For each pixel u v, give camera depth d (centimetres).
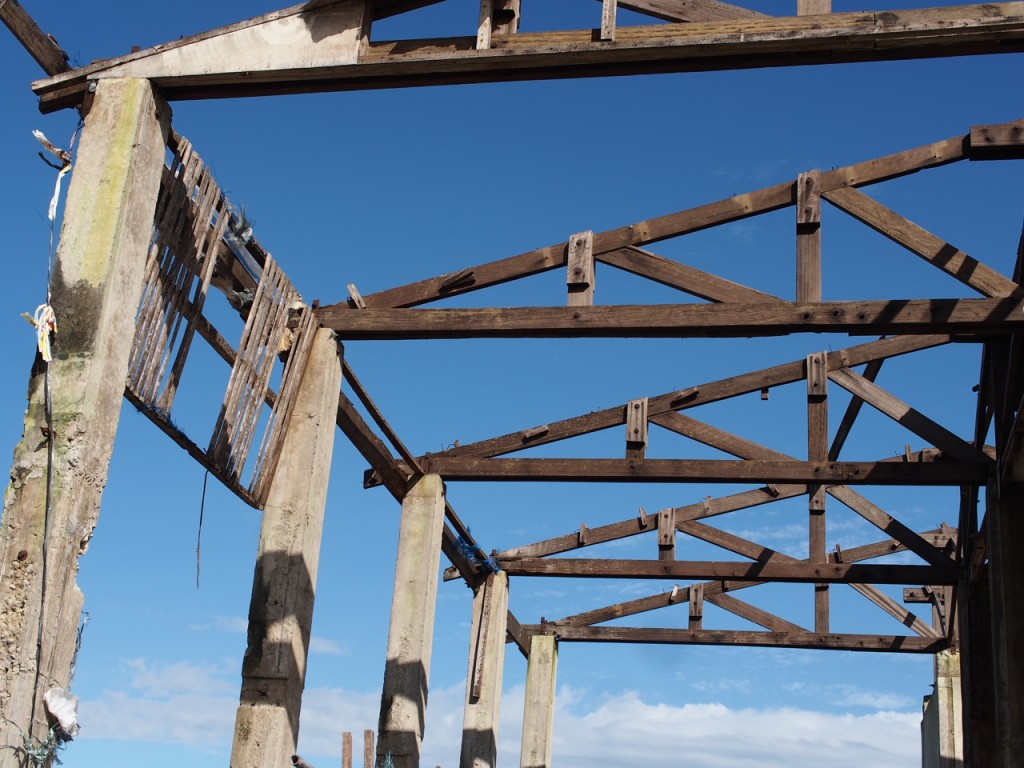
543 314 1038
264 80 885
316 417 1056
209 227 930
